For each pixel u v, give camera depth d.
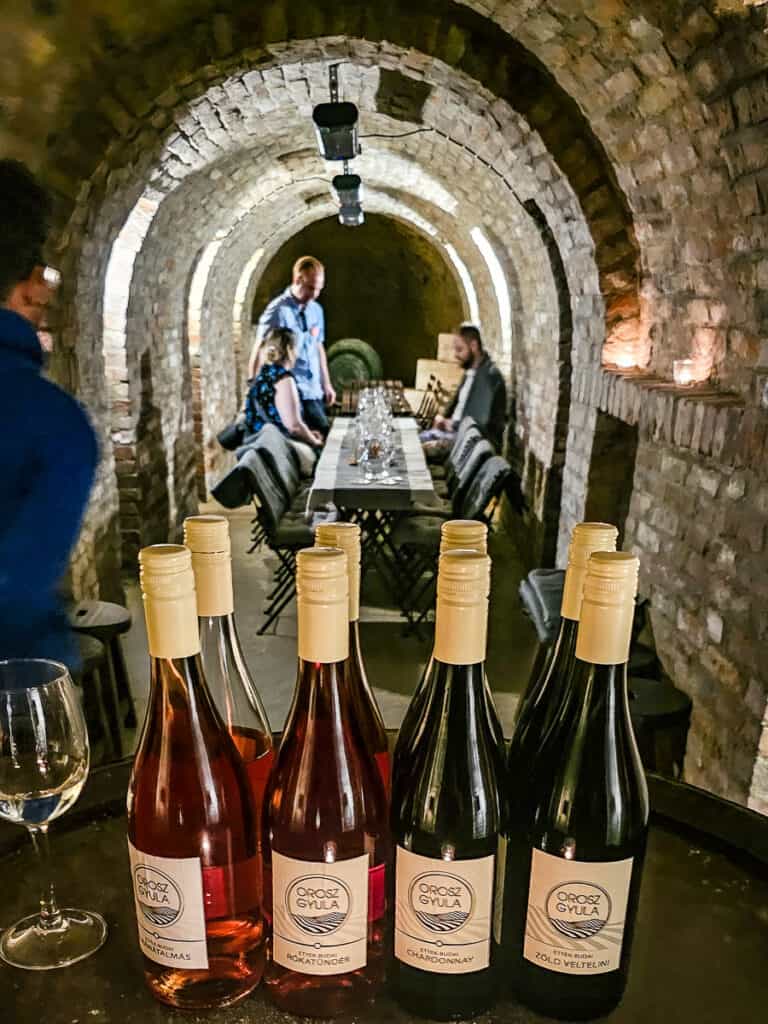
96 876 0.81
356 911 0.63
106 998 0.66
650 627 2.49
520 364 5.41
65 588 2.74
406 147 4.61
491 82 2.75
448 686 0.71
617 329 2.91
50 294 2.63
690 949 0.72
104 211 3.00
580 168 2.77
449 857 0.62
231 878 0.72
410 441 4.69
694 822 0.89
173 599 0.55
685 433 2.04
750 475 1.83
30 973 0.68
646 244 2.70
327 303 10.18
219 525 0.65
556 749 0.74
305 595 0.55
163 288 4.67
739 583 1.87
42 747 0.75
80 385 3.00
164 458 4.85
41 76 2.25
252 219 6.27
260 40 2.71
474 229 5.71
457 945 0.63
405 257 9.64
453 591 0.55
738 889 0.80
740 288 2.01
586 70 2.32
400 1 2.67
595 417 3.17
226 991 0.66
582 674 0.72
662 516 2.42
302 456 4.80
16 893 0.79
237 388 7.43
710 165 2.02
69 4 2.12
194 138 3.54
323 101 3.66
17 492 1.46
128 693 2.71
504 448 6.17
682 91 1.96
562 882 0.62
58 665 0.83
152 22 2.49
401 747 0.77
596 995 0.64
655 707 1.91
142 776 0.71
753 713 1.77
